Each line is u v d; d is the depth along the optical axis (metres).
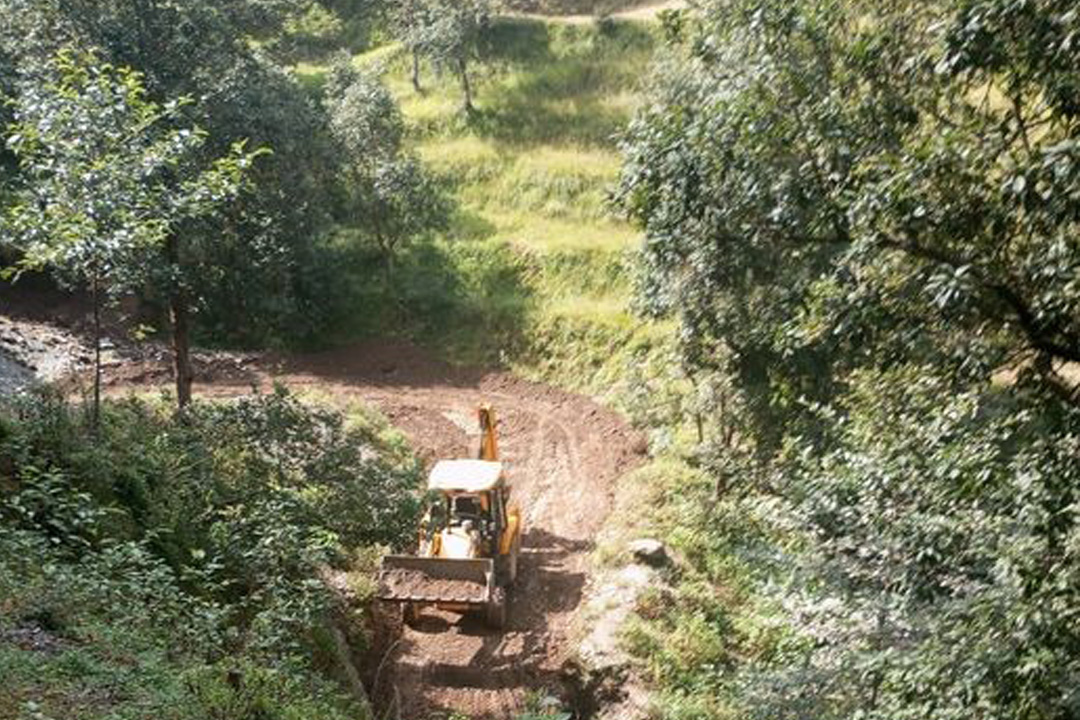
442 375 34.50
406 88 47.88
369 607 18.06
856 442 11.88
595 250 37.56
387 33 53.91
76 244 12.06
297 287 35.44
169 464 15.54
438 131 44.59
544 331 35.16
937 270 8.01
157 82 19.83
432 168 42.44
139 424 17.42
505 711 16.64
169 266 16.78
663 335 33.56
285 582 13.93
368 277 37.88
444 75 47.56
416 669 17.50
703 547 21.61
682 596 19.62
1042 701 8.33
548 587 20.77
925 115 10.88
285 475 18.05
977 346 8.61
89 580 11.19
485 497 19.31
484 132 44.22
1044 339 8.16
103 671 9.61
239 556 14.09
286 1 34.25
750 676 13.55
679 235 13.76
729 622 19.23
